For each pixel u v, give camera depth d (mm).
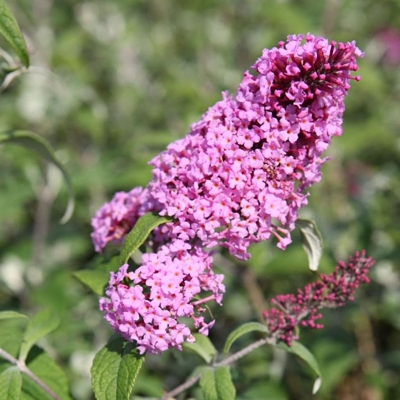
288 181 568
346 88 567
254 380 825
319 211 1033
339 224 1034
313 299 614
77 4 1547
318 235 617
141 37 1532
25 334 647
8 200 1138
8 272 1069
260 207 562
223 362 628
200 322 563
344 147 1103
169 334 556
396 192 1139
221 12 1543
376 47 1462
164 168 582
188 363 837
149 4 1622
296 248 877
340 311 914
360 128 1130
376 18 1638
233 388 602
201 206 557
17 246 1124
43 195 1129
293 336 619
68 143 1280
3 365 650
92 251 1146
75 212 1148
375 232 1027
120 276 557
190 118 1116
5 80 730
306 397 869
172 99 1275
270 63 566
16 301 1067
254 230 561
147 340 554
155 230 604
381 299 981
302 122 560
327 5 1221
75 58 1257
